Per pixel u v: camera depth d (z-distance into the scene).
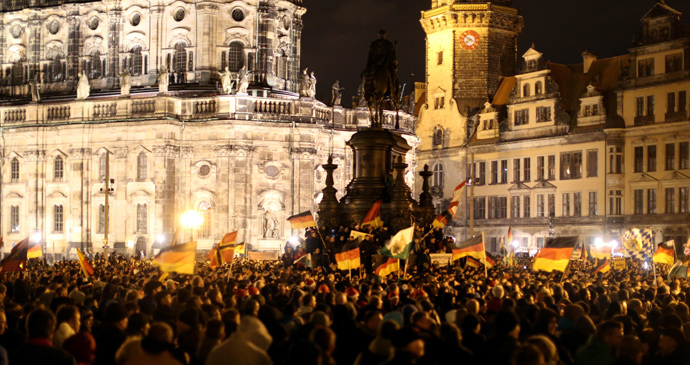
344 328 16.70
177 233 28.02
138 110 90.19
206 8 92.50
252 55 93.38
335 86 97.38
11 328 17.52
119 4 95.75
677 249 90.69
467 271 43.44
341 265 36.16
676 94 91.38
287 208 89.38
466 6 114.69
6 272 36.59
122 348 14.43
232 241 37.38
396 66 54.03
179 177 89.56
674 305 22.48
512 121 109.00
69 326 16.95
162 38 94.25
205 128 89.00
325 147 94.69
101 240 91.81
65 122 93.06
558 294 26.64
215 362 13.17
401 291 28.48
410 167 103.19
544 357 13.62
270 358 13.99
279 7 95.69
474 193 113.50
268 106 89.31
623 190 96.12
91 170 92.50
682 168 90.69
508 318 15.71
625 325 19.08
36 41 100.69
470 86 116.12
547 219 103.62
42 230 94.81
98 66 97.75
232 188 88.12
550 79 104.56
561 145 102.56
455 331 14.68
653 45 93.62
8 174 96.56
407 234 34.22
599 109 98.88
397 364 12.38
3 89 102.38
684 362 15.61
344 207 51.88
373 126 53.50
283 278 35.62
